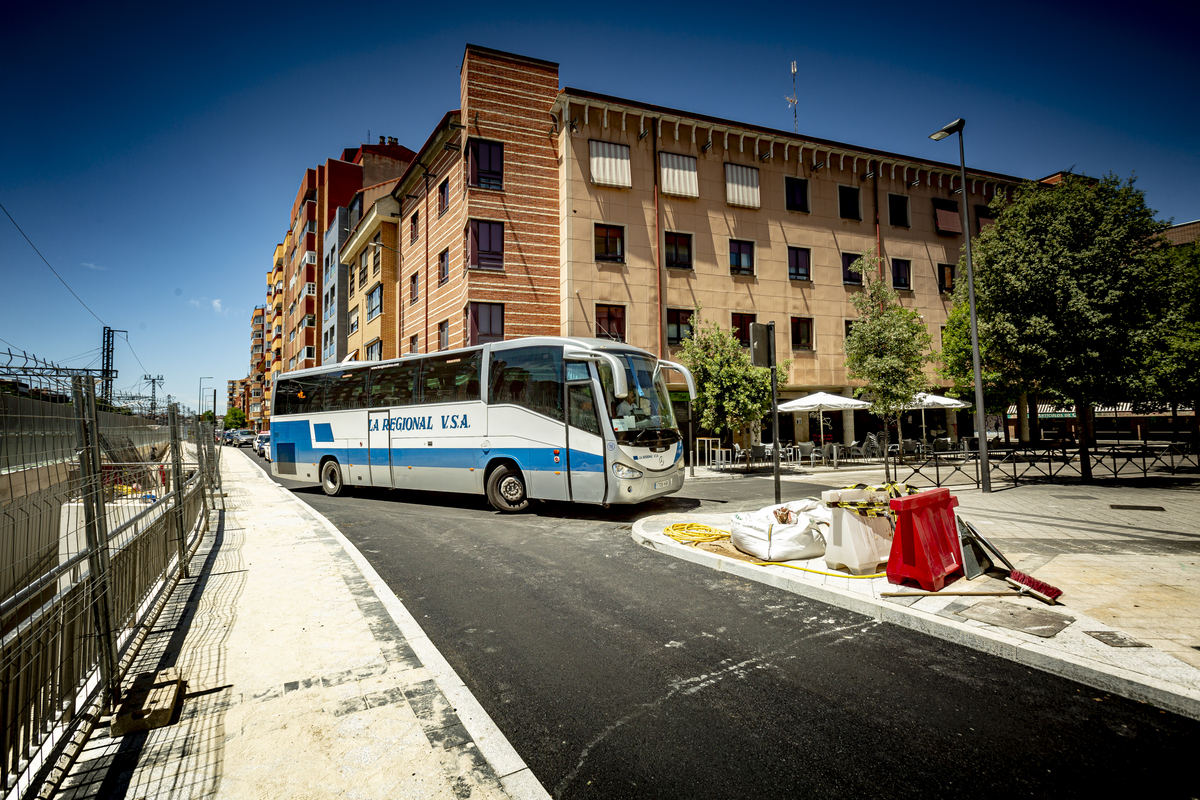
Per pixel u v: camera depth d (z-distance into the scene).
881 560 5.81
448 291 22.44
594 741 3.06
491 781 2.68
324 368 15.02
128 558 4.25
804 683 3.67
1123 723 3.11
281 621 4.89
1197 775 2.65
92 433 3.43
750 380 18.48
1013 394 14.42
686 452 22.64
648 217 22.31
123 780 2.71
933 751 2.88
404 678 3.78
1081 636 3.99
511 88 21.23
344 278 37.66
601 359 9.97
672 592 5.70
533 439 10.56
